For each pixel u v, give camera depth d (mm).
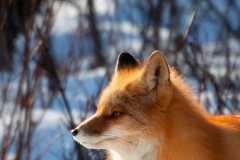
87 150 16016
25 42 17578
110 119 12039
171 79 12656
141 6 25297
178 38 19703
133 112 12000
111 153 13023
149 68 11961
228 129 12312
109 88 12656
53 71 17297
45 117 19719
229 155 11938
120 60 13359
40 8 23062
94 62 26359
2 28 19203
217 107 16750
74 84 23500
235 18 29516
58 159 17734
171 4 24031
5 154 16719
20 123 16797
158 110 11961
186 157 11820
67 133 18719
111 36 22812
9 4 18391
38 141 17109
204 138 11867
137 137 12016
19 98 17172
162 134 11930
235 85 18875
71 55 20781
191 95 12648
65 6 32906
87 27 23703
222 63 22906
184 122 11930
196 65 17406
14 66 23766
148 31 22969
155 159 12031
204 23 31188
